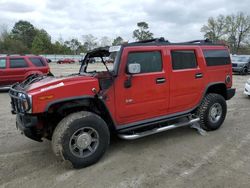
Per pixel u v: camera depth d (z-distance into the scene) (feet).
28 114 12.46
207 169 12.85
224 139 17.01
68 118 12.75
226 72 19.19
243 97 32.89
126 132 15.08
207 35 254.68
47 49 305.73
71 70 97.66
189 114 17.40
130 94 14.38
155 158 14.24
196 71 17.16
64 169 13.12
